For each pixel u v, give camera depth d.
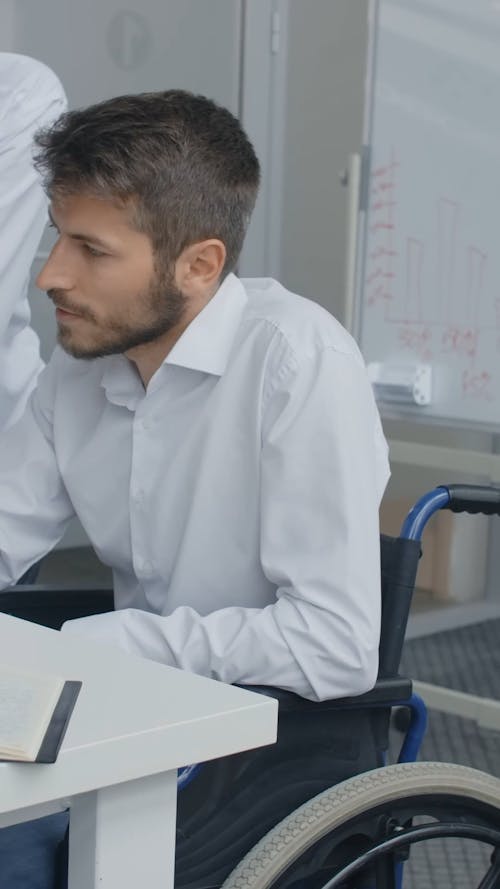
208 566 1.17
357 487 1.06
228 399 1.14
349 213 2.63
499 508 1.20
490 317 2.38
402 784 0.98
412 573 1.15
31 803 0.61
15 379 2.14
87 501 1.28
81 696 0.70
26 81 2.05
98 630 1.07
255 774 1.02
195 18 3.56
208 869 1.00
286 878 0.93
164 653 1.06
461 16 2.38
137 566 1.24
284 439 1.08
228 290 1.16
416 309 2.53
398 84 2.53
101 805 0.67
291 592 1.06
